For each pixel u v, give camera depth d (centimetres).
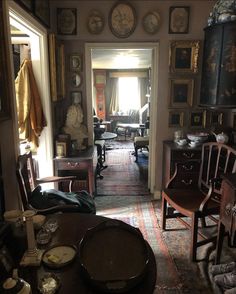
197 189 245
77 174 298
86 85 318
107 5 294
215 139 299
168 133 326
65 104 322
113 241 110
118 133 849
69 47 305
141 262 100
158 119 322
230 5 252
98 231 113
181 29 297
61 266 103
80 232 130
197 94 315
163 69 308
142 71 911
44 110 265
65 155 286
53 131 282
